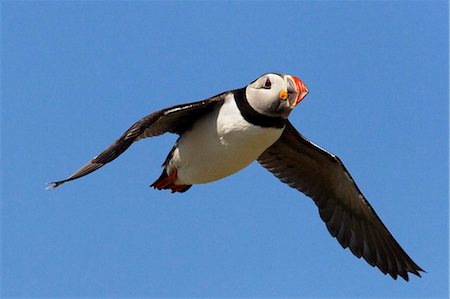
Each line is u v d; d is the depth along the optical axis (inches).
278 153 650.2
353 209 658.2
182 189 637.3
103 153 534.0
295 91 562.3
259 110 571.5
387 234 654.5
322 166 647.1
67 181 527.5
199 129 590.9
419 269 654.5
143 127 546.6
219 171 599.5
